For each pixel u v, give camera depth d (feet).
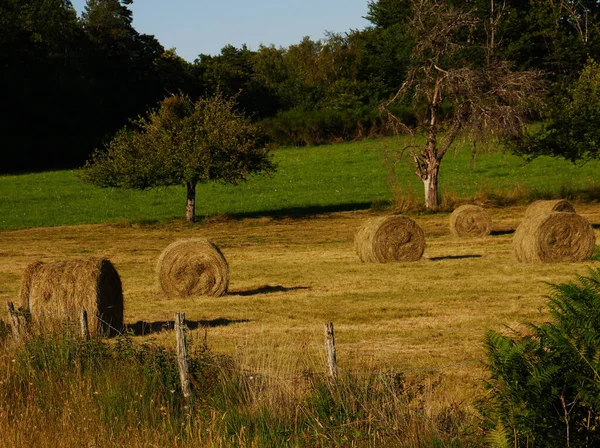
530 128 226.17
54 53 395.96
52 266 65.31
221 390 39.09
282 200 216.95
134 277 106.32
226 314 74.49
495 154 275.18
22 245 151.33
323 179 255.09
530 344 28.96
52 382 43.73
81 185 264.93
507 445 27.04
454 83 173.17
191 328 67.62
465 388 42.45
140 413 38.78
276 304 79.10
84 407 39.27
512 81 170.50
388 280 91.97
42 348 48.49
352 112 371.15
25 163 354.95
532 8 337.52
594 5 386.73
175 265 87.92
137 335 64.80
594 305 28.50
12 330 53.52
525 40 327.67
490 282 86.02
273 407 36.01
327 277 97.86
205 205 212.64
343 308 74.49
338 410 34.17
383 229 109.09
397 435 31.42
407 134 184.65
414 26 180.04
